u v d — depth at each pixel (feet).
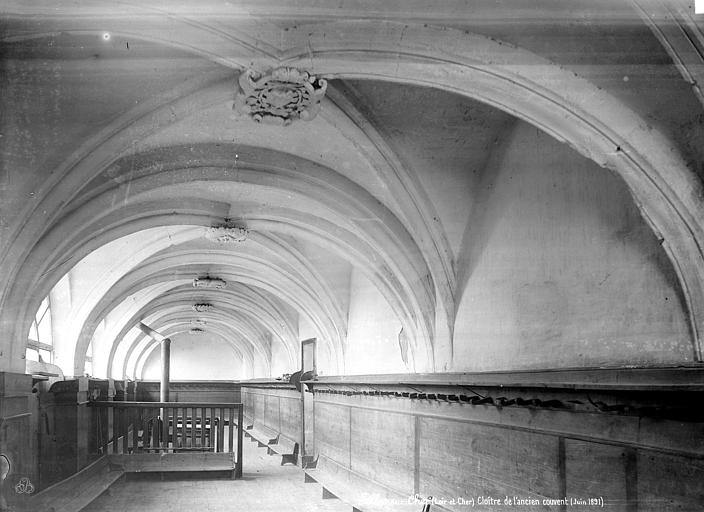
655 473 15.78
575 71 17.52
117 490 36.55
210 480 40.73
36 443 26.43
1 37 17.20
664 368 15.11
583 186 21.39
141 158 28.25
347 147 28.30
